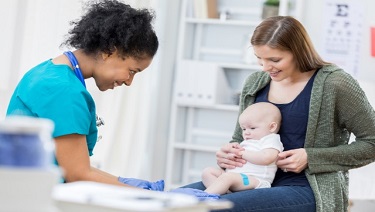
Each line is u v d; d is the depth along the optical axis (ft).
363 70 16.08
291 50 8.85
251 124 9.25
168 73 16.46
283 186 8.82
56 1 11.89
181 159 16.76
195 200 4.66
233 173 8.92
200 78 15.85
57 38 11.94
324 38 16.19
